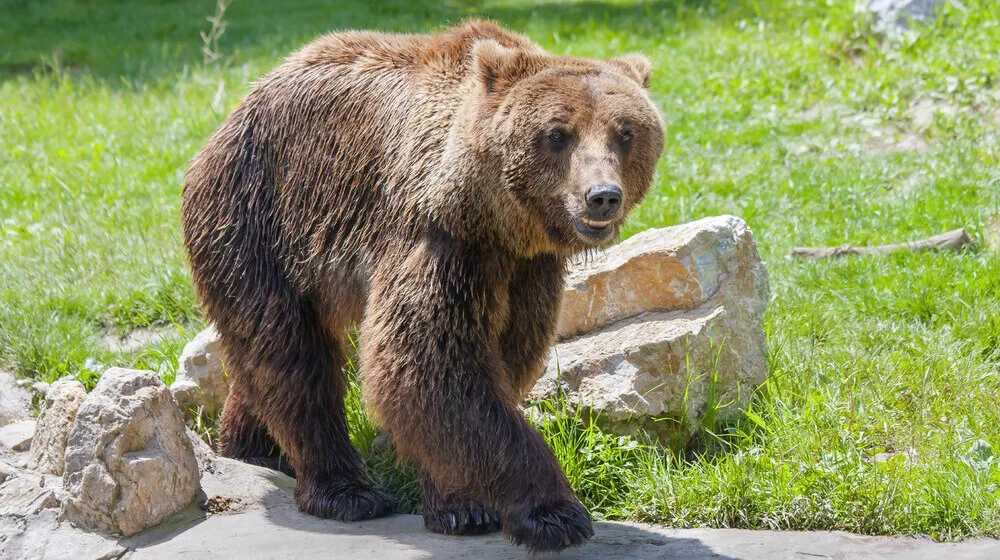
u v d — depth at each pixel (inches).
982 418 434.0
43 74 1210.0
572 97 346.3
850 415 430.6
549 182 346.6
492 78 358.0
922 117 813.2
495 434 342.3
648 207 687.7
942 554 327.9
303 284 400.2
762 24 1056.2
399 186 372.5
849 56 954.1
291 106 406.3
